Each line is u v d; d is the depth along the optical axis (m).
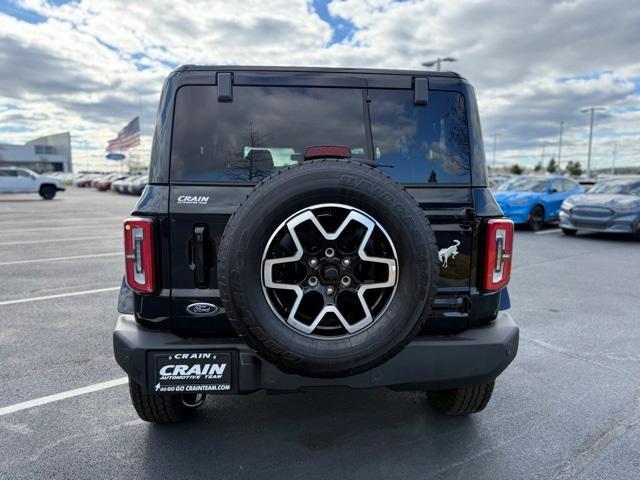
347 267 2.14
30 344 4.37
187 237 2.41
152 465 2.60
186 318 2.42
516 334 2.54
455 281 2.53
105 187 45.06
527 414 3.19
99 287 6.57
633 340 4.59
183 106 2.52
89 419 3.08
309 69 2.59
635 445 2.82
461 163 2.60
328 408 3.27
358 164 2.17
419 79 2.62
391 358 2.22
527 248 10.26
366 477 2.51
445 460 2.67
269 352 2.11
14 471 2.53
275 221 2.09
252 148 2.55
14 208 21.39
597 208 11.27
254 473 2.54
